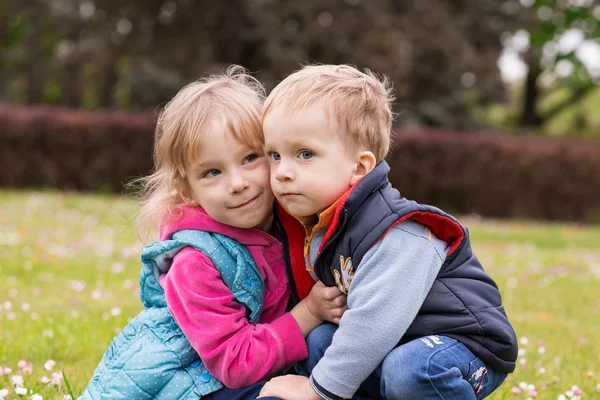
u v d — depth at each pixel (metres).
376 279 2.15
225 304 2.30
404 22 17.22
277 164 2.28
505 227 11.66
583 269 7.11
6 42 21.55
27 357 3.36
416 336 2.27
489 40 18.80
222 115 2.32
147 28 17.05
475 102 20.12
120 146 13.46
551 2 24.91
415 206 2.20
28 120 13.05
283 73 16.00
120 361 2.35
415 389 2.13
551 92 27.42
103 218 9.37
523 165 13.61
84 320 4.04
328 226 2.28
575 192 13.67
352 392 2.18
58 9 16.56
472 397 2.20
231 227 2.40
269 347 2.29
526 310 5.09
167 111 2.49
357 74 2.40
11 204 9.98
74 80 18.88
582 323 4.75
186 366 2.34
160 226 2.53
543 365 3.54
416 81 18.56
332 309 2.33
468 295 2.27
